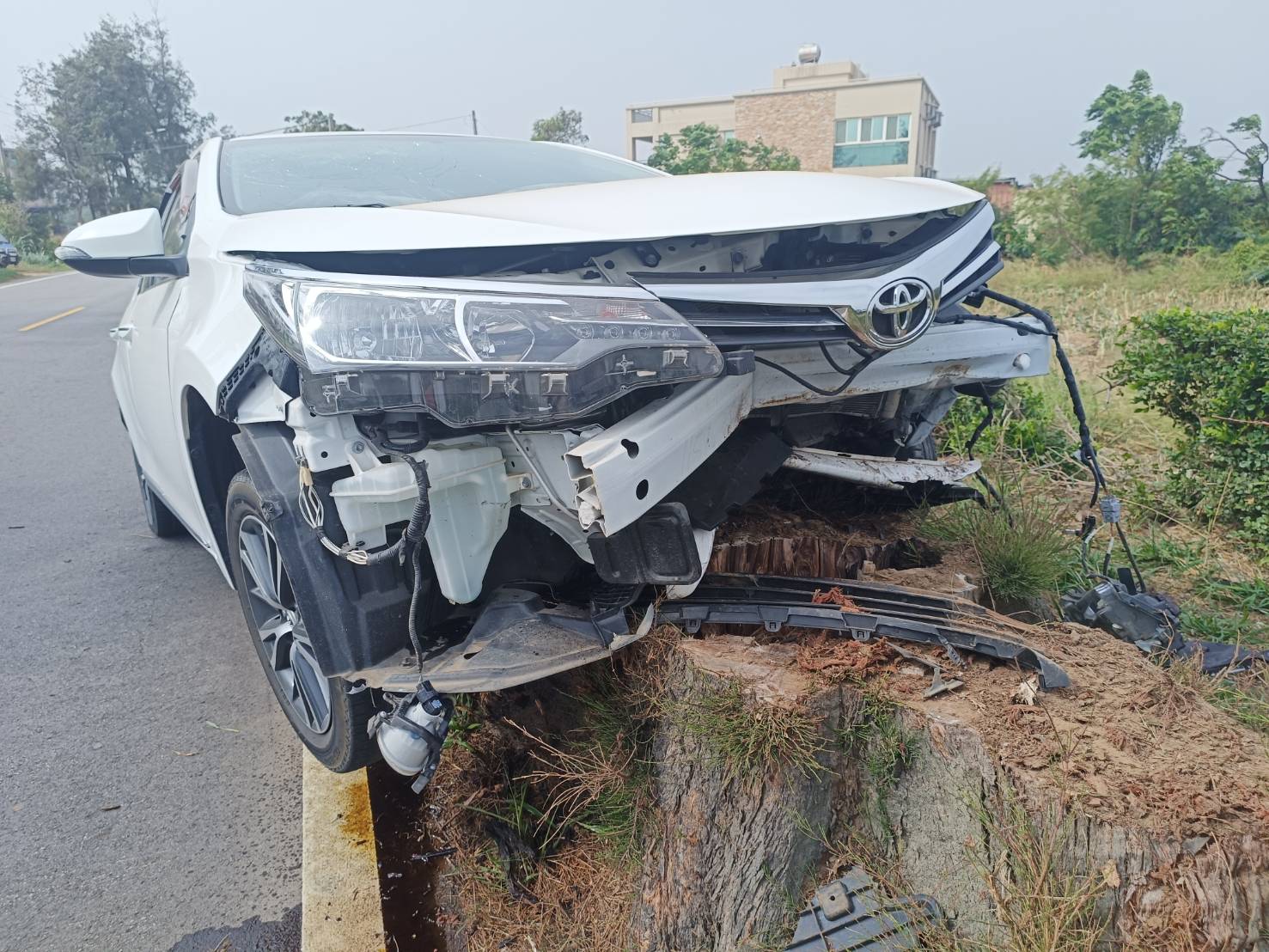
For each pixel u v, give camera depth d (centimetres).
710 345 178
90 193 5012
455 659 199
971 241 219
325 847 237
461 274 192
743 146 2216
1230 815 160
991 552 276
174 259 280
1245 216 1625
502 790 236
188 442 273
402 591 202
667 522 192
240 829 252
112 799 263
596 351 169
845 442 290
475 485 191
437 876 232
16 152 4925
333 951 207
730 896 191
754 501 274
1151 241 1653
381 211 215
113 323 1416
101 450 652
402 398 166
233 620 374
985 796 175
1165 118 1698
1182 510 404
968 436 458
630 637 206
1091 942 153
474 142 348
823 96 3425
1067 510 377
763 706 188
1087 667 208
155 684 325
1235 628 300
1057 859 162
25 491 556
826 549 249
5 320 1465
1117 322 905
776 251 203
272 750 287
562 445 189
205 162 306
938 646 211
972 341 243
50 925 219
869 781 195
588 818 230
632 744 223
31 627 369
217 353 224
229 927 221
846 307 193
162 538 470
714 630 221
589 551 204
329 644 196
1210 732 186
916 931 176
